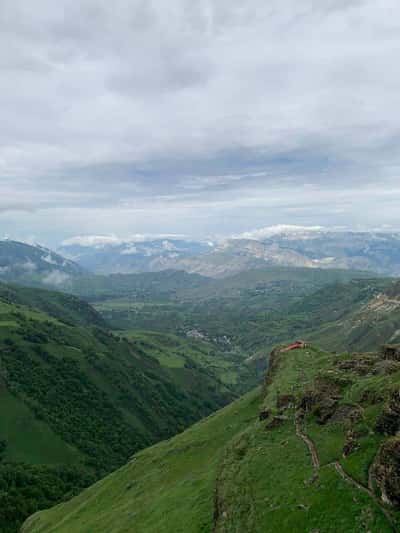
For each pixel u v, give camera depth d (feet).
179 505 209.46
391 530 120.88
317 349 406.62
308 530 132.87
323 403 221.05
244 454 211.82
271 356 426.10
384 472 135.64
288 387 291.99
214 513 176.35
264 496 160.25
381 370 245.45
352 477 148.56
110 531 222.69
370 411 187.52
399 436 143.23
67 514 323.57
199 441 324.80
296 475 166.20
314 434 198.39
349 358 322.75
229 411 375.45
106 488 326.44
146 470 317.22
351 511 133.08
